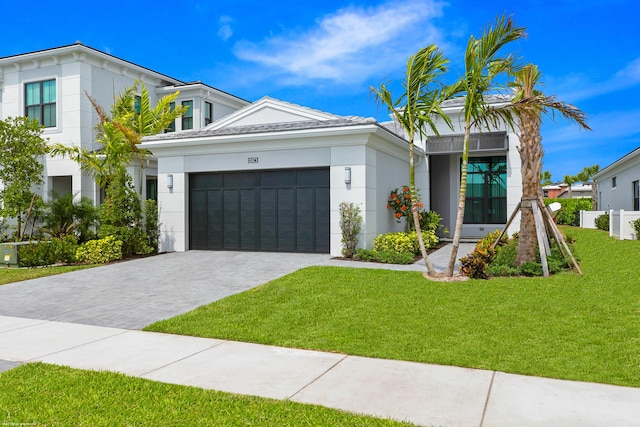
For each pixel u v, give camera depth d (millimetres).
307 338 6668
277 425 4043
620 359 5566
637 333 6438
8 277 12305
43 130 20141
